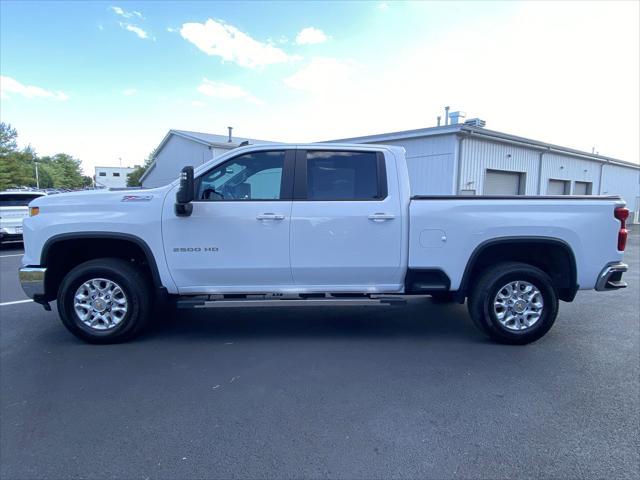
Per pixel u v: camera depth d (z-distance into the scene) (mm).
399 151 4262
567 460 2379
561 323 5035
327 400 3072
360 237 4109
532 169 18547
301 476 2240
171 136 28609
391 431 2666
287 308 5730
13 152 42062
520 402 3047
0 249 13039
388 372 3568
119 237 4027
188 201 3861
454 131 14688
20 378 3439
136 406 2986
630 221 27016
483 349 4121
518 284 4168
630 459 2387
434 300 6172
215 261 4102
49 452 2451
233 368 3646
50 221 4031
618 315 5410
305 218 4078
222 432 2656
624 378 3463
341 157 4223
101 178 96125
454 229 4105
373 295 4328
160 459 2385
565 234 4094
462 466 2324
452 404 3018
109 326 4195
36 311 5512
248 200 4109
